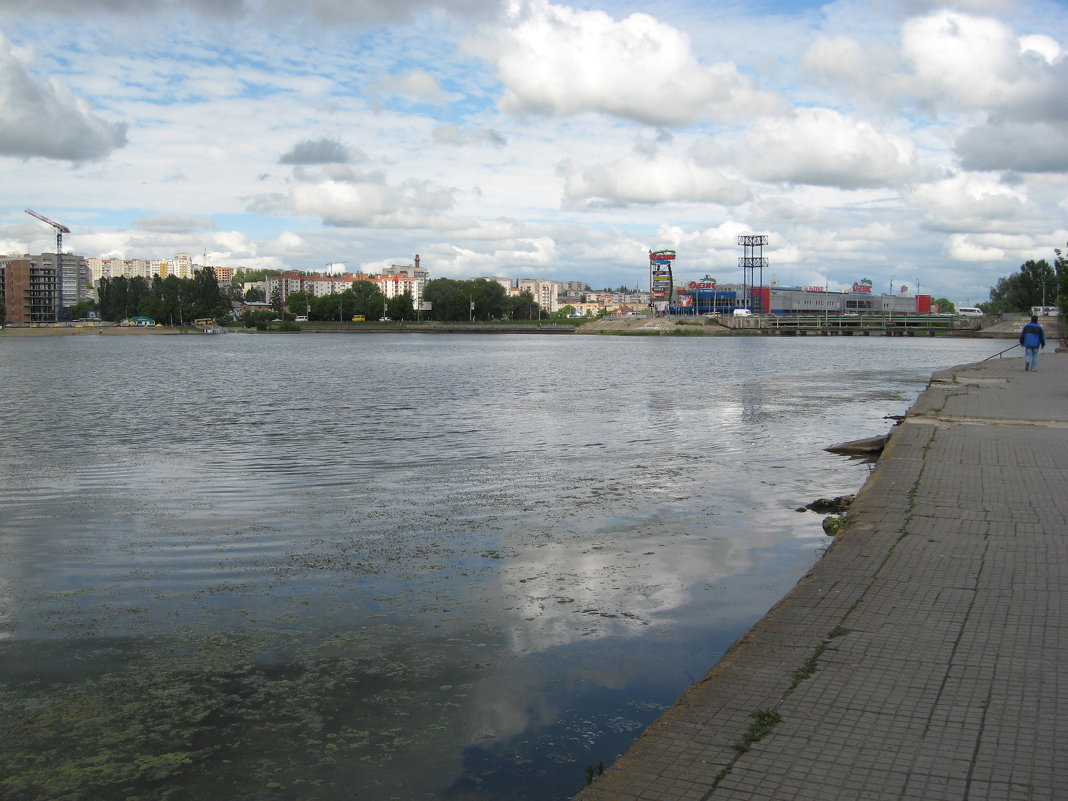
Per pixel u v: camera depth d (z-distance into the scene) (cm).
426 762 546
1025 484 1172
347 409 3012
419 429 2394
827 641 592
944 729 459
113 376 5156
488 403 3216
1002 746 439
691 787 408
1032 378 3300
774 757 434
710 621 797
